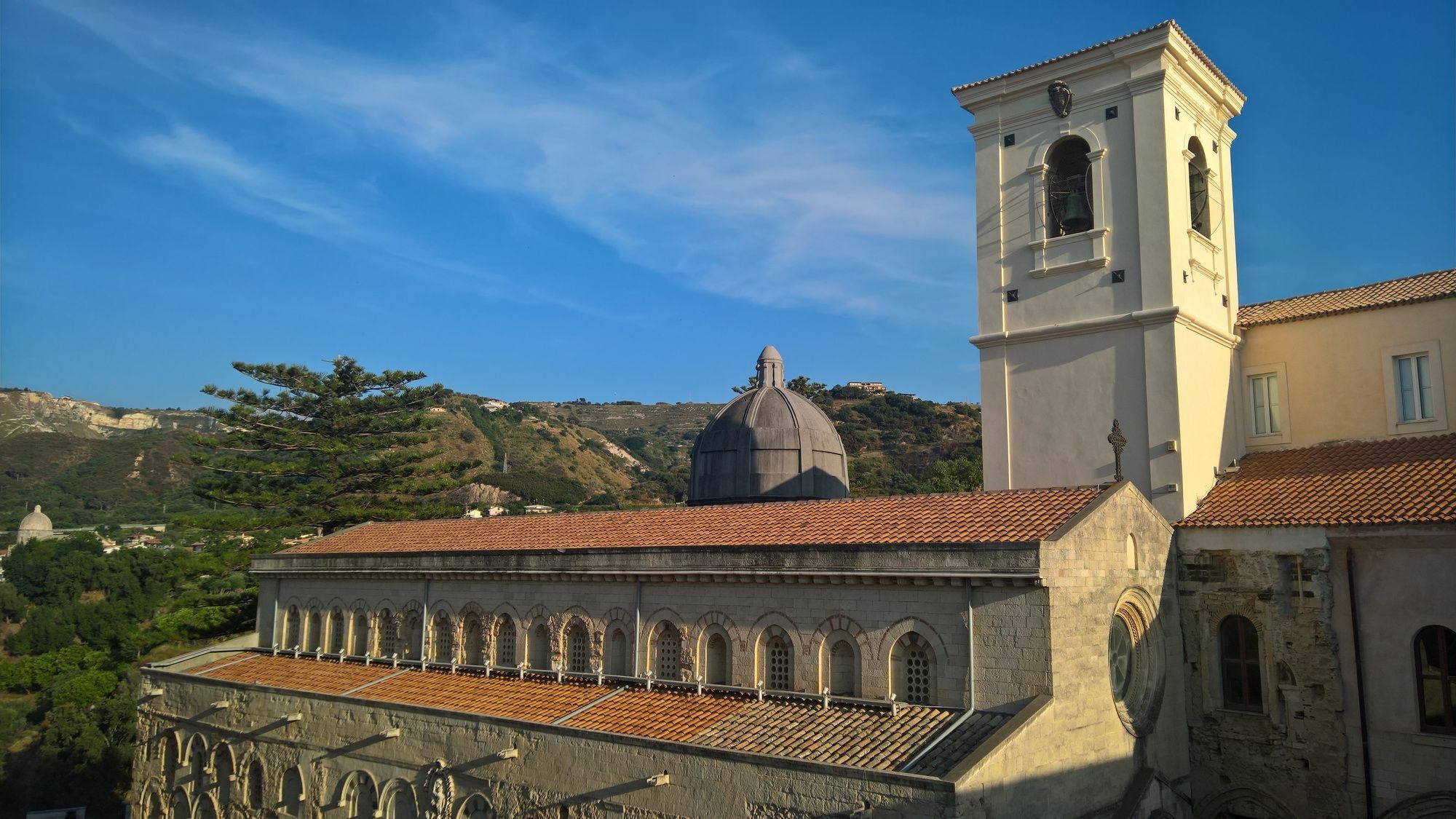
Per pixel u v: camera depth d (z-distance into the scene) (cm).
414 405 7900
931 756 2506
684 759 2800
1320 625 3117
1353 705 3056
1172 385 3534
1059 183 4034
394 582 4488
